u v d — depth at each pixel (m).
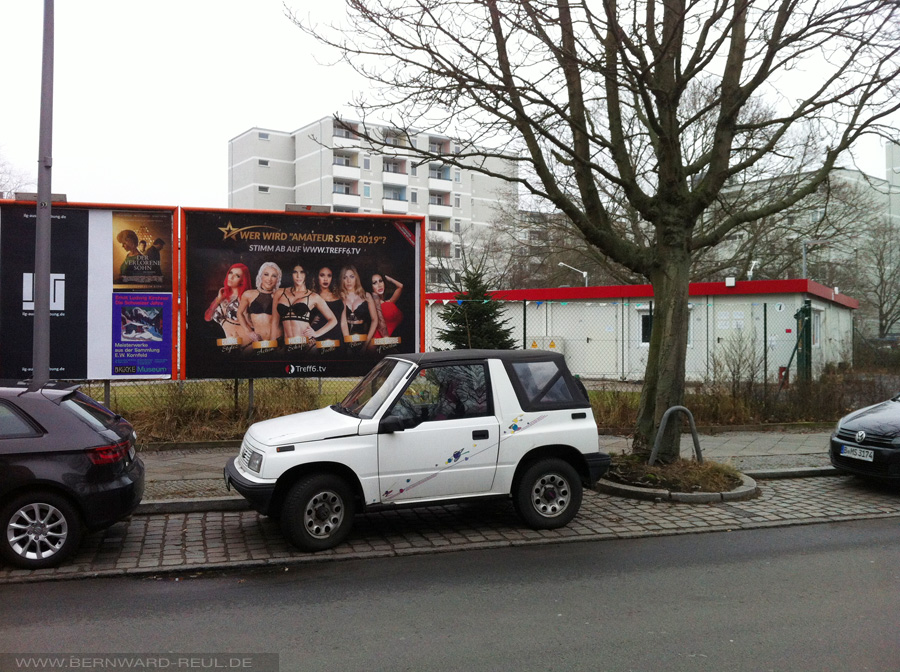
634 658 4.11
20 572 5.82
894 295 46.88
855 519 7.70
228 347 12.02
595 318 24.34
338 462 6.43
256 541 6.76
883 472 8.77
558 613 4.88
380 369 7.55
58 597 5.29
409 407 6.73
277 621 4.77
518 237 31.33
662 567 5.96
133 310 11.68
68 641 4.43
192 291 11.88
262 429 6.90
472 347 17.81
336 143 62.16
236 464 6.93
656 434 9.05
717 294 23.05
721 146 9.19
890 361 22.97
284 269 12.22
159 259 11.75
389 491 6.57
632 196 9.28
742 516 7.73
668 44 8.09
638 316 23.61
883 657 4.11
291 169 66.81
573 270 33.94
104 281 11.61
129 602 5.17
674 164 8.92
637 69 8.58
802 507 8.16
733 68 9.19
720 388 14.55
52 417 6.09
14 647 4.35
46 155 8.86
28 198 11.33
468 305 18.14
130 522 7.41
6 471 5.82
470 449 6.78
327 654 4.21
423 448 6.66
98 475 6.04
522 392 7.06
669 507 8.09
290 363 12.25
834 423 14.06
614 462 9.23
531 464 7.08
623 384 16.39
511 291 25.89
